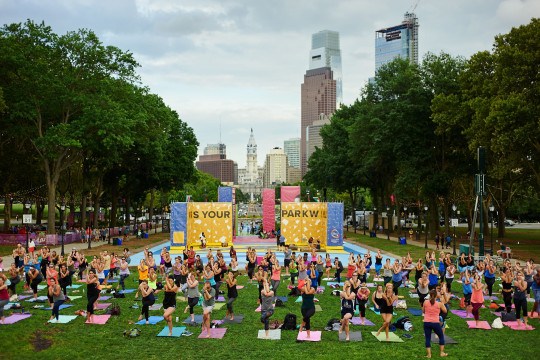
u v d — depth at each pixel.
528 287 25.25
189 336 18.33
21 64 50.44
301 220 55.03
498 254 39.62
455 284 30.25
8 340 17.27
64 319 20.48
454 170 61.03
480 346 17.27
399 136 59.53
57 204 80.06
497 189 65.31
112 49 56.62
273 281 23.98
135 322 20.30
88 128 53.94
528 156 47.91
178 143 82.12
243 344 17.38
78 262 30.47
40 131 54.22
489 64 49.44
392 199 77.12
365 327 19.77
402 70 65.38
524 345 17.42
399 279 25.67
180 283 27.17
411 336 18.47
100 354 16.22
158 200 117.06
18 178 66.56
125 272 27.25
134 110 58.94
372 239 67.00
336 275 30.80
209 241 55.19
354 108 87.81
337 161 82.94
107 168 69.38
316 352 16.45
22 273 27.64
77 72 55.72
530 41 42.00
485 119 42.31
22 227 68.56
